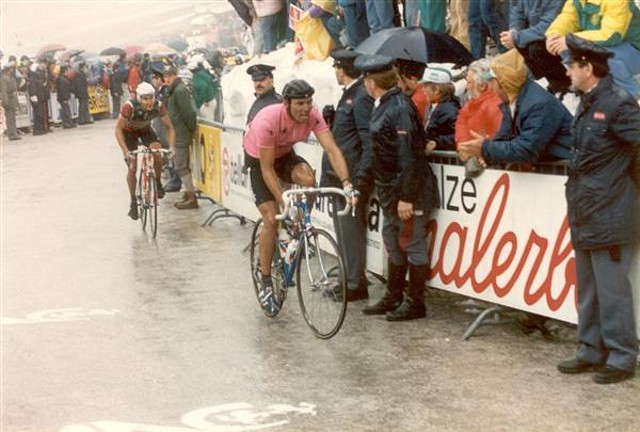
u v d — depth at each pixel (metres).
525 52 8.75
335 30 13.95
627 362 6.50
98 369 7.22
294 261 8.18
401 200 8.01
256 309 8.95
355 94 8.77
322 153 10.21
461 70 10.23
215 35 53.41
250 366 7.20
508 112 7.38
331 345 7.68
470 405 6.23
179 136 15.03
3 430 5.99
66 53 40.44
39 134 32.88
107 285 10.12
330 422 6.00
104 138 30.45
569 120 7.11
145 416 6.18
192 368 7.19
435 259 8.31
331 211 9.84
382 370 7.01
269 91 11.09
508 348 7.43
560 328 7.88
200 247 12.11
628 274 6.50
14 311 9.10
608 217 6.35
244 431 5.89
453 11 11.57
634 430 5.74
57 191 17.83
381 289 9.51
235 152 13.27
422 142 8.02
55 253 11.94
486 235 7.77
